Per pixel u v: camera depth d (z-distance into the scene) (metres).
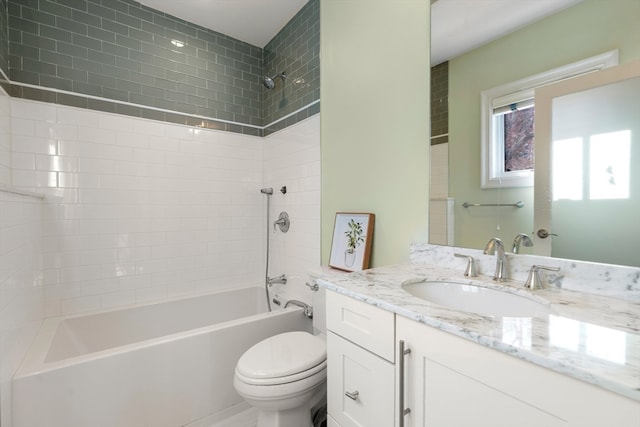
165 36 2.25
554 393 0.50
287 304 2.18
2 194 1.12
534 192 0.99
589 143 0.87
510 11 1.06
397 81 1.43
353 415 0.95
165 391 1.50
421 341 0.73
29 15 1.78
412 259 1.35
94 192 1.98
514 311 0.90
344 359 0.98
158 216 2.22
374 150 1.56
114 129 2.05
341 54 1.77
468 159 1.17
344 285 0.98
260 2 2.13
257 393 1.17
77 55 1.92
